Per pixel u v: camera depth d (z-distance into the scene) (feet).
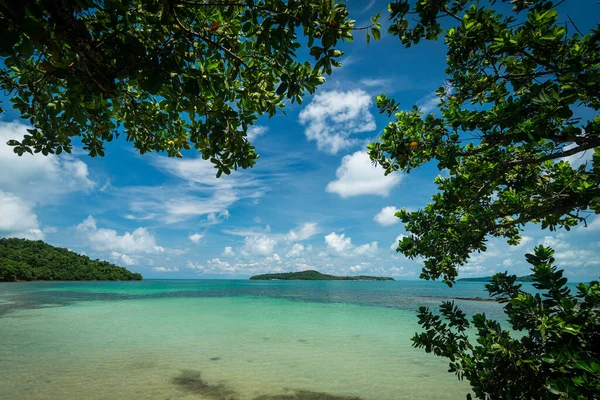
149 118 16.69
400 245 17.16
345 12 9.93
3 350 41.78
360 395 27.53
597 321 8.71
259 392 27.68
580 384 6.98
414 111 15.28
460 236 14.99
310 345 46.55
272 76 13.08
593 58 8.76
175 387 28.48
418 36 12.30
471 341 46.75
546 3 9.32
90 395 26.37
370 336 53.88
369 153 17.33
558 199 11.72
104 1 8.89
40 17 6.97
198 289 248.11
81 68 9.02
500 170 13.23
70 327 60.08
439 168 13.46
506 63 10.31
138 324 64.54
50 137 15.44
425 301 135.64
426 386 29.71
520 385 9.46
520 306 9.59
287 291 233.14
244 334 54.70
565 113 8.87
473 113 11.48
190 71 9.99
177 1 9.12
